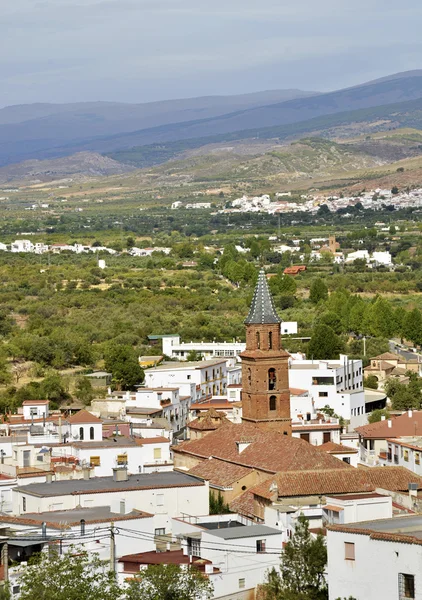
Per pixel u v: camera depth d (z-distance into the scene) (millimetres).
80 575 124312
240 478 183500
